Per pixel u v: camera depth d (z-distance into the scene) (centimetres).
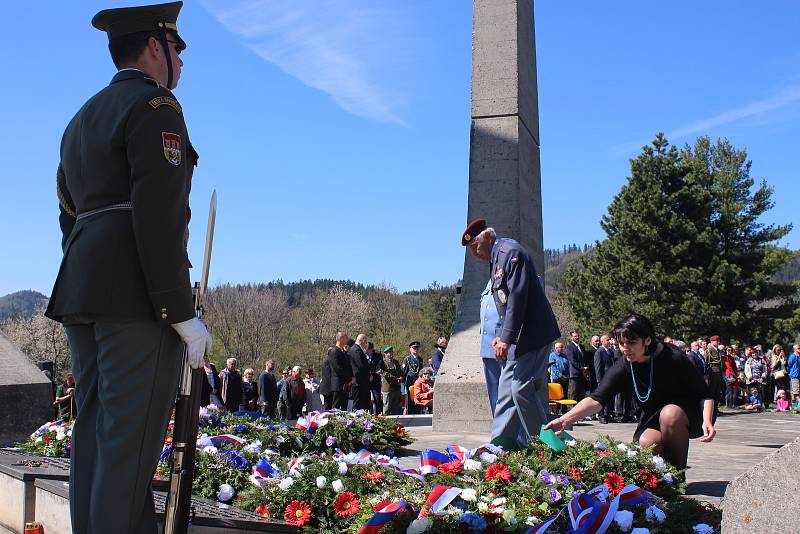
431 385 1825
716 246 4181
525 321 618
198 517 366
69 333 304
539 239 1145
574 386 1783
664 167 4231
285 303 7938
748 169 5369
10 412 793
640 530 353
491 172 1059
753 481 229
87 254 285
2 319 7519
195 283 323
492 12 1105
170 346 291
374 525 376
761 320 4184
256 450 562
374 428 753
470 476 448
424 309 7306
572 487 432
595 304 4378
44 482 454
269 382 1881
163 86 302
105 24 315
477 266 1048
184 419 310
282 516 436
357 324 7200
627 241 4241
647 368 539
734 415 2177
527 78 1133
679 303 4094
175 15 324
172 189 283
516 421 609
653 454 530
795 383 2512
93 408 298
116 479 280
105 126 291
